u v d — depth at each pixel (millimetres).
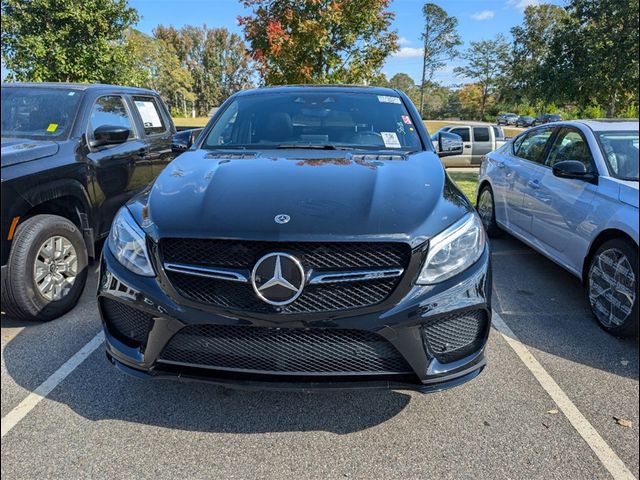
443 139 3793
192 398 2578
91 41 10805
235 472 2084
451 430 2363
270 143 3289
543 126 5133
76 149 3842
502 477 2076
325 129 3395
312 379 2055
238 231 1987
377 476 2072
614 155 3828
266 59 10312
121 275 2176
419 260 2029
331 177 2439
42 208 3615
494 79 64625
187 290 2045
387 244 2002
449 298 2066
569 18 12508
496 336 3373
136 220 2264
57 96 4246
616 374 2889
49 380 2725
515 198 5133
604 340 3326
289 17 9758
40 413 2439
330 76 10352
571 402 2602
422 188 2400
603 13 11555
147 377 2148
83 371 2818
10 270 3135
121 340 2242
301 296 1964
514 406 2557
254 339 2025
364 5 10141
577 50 12109
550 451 2230
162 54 62781
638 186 3406
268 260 1933
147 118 5332
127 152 4594
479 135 14523
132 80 11578
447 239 2123
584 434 2346
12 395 2586
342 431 2344
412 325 2010
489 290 2230
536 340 3316
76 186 3713
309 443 2260
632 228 3189
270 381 2061
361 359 2039
